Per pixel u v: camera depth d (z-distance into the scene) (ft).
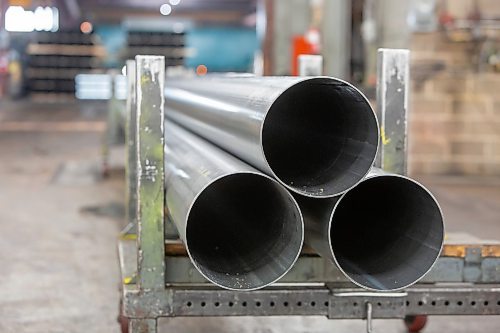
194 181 5.58
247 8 67.10
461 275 6.54
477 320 8.93
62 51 56.90
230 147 6.26
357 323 8.83
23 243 13.09
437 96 22.34
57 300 9.64
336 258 5.57
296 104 5.99
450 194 19.25
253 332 8.48
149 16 67.72
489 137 22.49
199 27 63.21
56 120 42.91
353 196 6.32
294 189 5.04
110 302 9.55
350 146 5.47
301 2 28.94
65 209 16.56
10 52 56.59
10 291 10.03
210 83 8.23
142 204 5.92
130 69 9.22
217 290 5.98
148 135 5.92
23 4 57.98
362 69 23.76
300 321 8.89
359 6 24.04
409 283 5.46
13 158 26.17
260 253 5.67
